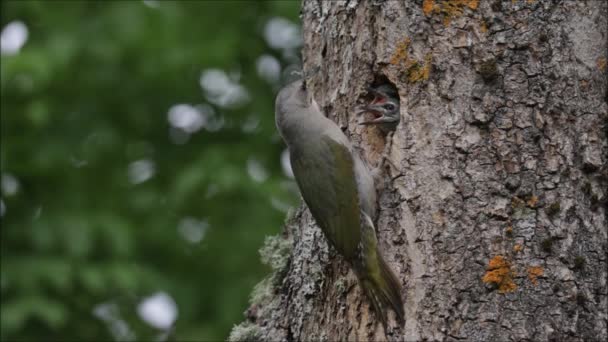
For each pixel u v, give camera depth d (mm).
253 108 21828
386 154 10414
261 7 22125
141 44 20734
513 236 9750
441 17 10523
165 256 20219
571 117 10094
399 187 10211
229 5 21781
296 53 22719
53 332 18875
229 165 19969
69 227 18984
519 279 9633
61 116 20953
